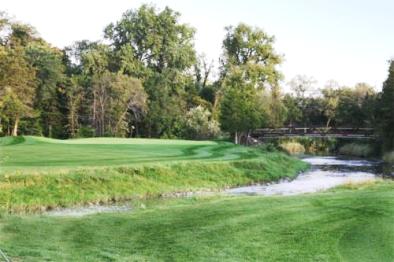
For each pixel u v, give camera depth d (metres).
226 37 87.31
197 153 44.81
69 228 14.87
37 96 76.62
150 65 92.00
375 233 14.00
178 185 30.62
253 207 17.88
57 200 24.00
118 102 76.81
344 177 40.25
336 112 92.94
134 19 92.44
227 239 13.50
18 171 25.92
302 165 49.38
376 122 67.75
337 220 15.60
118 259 11.64
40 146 43.81
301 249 12.57
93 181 27.17
